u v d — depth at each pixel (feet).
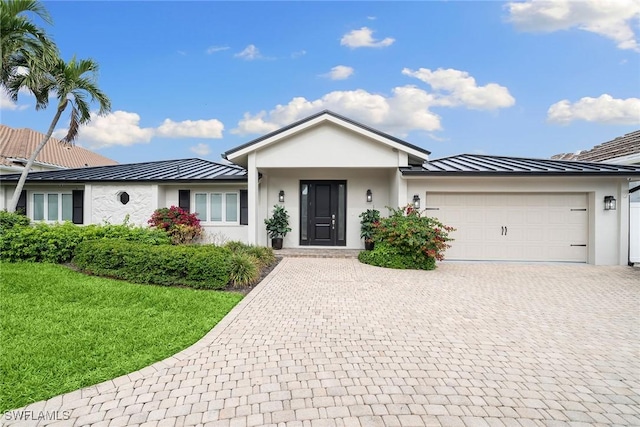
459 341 15.40
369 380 11.81
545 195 37.32
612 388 11.55
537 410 10.25
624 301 22.25
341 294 23.31
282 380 11.76
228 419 9.68
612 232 35.86
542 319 18.62
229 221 44.19
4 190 45.01
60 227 32.04
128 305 19.40
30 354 13.10
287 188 45.16
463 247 38.11
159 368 12.51
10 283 22.13
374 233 39.78
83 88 40.47
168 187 44.45
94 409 10.04
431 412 10.05
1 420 9.44
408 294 23.50
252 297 22.27
